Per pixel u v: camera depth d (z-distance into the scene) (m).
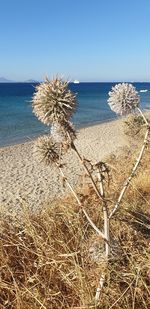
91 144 28.19
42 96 2.89
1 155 25.11
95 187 3.21
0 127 39.84
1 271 3.81
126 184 3.38
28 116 50.47
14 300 3.47
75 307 3.27
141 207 5.98
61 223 4.61
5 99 91.06
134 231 4.59
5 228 4.40
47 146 3.38
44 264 3.66
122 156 14.26
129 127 15.17
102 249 3.80
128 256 4.02
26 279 3.66
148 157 10.13
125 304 3.42
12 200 13.87
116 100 3.22
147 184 7.25
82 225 4.56
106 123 42.25
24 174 19.11
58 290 3.61
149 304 3.47
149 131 3.30
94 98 99.38
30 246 4.10
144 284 3.47
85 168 3.12
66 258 3.80
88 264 3.73
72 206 5.14
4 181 17.77
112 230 4.56
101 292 3.36
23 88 192.62
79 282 3.47
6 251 4.07
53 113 2.88
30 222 4.32
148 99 80.50
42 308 3.41
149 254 3.89
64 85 2.92
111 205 5.04
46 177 18.03
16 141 31.06
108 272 3.44
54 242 4.12
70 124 3.05
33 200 14.07
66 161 20.95
